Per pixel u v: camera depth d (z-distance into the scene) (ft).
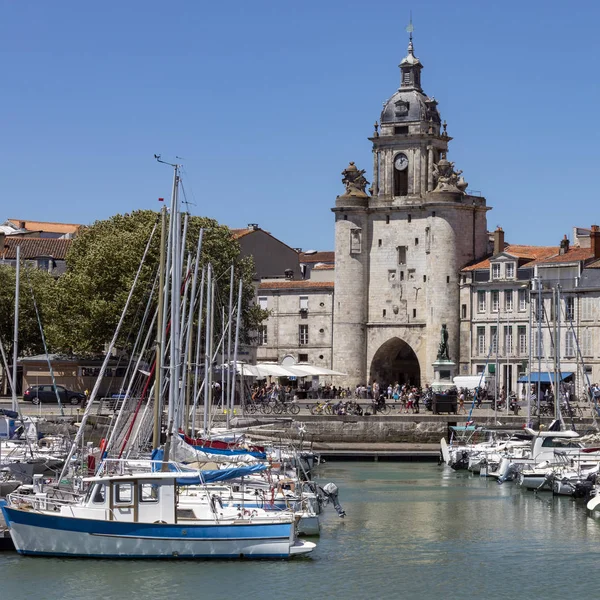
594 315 431.43
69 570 168.35
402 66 496.23
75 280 376.27
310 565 177.17
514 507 234.17
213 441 251.60
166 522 171.83
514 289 453.99
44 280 418.10
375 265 489.26
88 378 393.50
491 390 441.68
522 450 286.05
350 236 489.67
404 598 163.84
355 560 182.29
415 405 380.99
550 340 438.81
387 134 490.90
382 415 354.95
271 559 174.29
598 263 435.94
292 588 165.27
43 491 184.96
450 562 183.01
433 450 338.75
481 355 463.83
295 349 508.53
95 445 268.62
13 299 390.42
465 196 480.23
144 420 243.60
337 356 490.08
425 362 476.95
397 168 490.49
